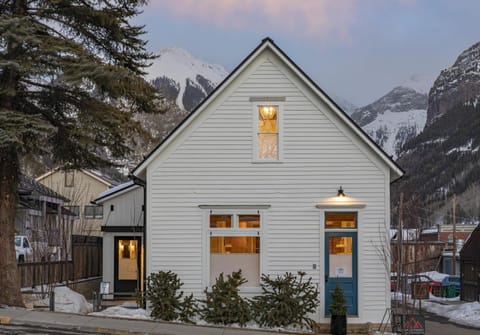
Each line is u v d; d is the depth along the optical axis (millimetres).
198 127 19375
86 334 14898
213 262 19094
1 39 15984
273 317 17891
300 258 19047
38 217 33250
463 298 30656
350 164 19250
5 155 17172
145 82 18719
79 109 17984
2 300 17625
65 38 17422
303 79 19234
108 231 25453
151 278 18438
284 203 19188
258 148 19375
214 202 19172
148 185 19188
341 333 17750
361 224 19078
